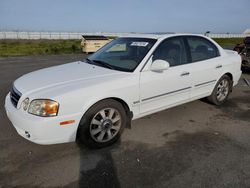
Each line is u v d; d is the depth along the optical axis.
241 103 5.27
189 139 3.55
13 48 22.30
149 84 3.55
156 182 2.57
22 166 2.83
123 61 3.75
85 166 2.86
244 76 8.40
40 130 2.73
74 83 3.08
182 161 2.97
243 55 8.50
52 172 2.73
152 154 3.13
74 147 3.28
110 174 2.71
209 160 2.99
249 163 2.93
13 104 3.11
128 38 4.29
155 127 3.95
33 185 2.52
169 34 4.13
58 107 2.78
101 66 3.77
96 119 3.17
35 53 18.67
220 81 4.87
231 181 2.59
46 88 2.98
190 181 2.59
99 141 3.23
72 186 2.51
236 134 3.74
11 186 2.50
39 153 3.11
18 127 2.92
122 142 3.45
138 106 3.54
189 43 4.29
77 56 16.62
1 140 3.42
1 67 10.30
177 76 3.90
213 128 3.95
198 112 4.66
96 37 20.75
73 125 2.92
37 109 2.77
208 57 4.61
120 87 3.24
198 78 4.31
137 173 2.73
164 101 3.87
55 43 31.75
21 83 3.29
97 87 3.06
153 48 3.72
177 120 4.25
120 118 3.38
